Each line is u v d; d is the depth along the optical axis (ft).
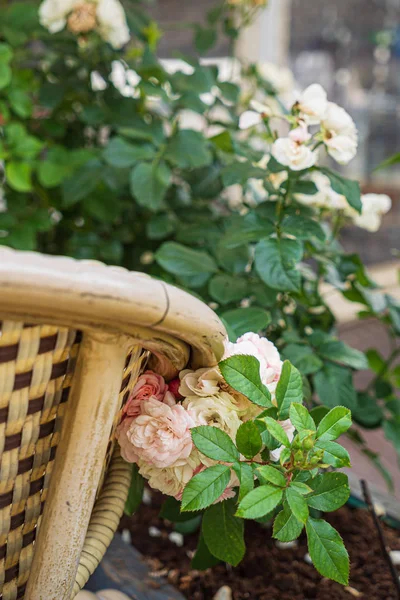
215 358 2.36
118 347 2.17
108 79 5.30
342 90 8.55
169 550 3.74
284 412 2.54
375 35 8.55
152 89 4.50
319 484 2.49
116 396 2.24
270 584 3.57
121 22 4.78
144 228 5.41
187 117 6.86
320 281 4.01
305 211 3.52
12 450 2.20
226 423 2.57
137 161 4.50
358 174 8.71
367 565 3.65
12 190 5.26
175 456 2.56
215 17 5.55
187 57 4.79
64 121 5.71
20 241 4.81
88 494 2.30
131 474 2.90
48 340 2.12
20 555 2.40
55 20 4.75
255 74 5.41
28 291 1.94
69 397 2.23
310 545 2.41
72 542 2.32
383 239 9.27
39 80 5.82
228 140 3.67
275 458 2.58
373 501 4.09
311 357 3.41
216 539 2.73
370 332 8.61
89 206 4.97
